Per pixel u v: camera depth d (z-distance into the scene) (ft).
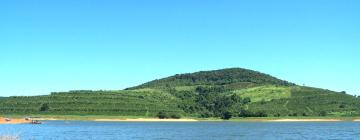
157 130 651.66
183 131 625.41
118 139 465.47
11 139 223.71
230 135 535.19
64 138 460.96
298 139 477.36
